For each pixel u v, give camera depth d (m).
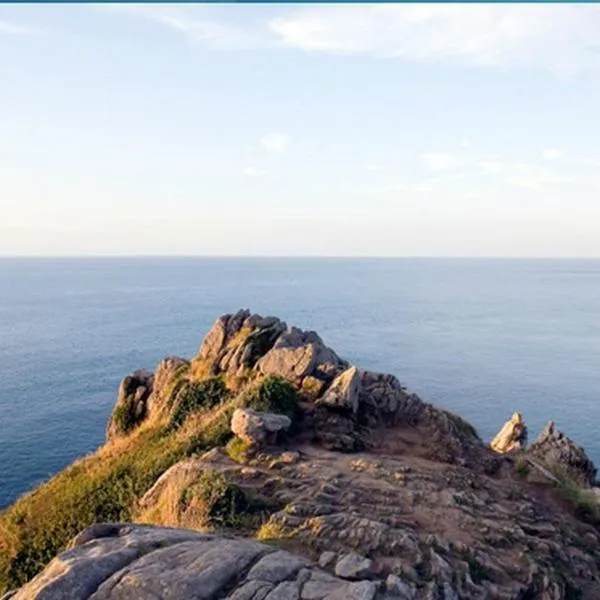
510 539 18.09
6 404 96.12
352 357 131.75
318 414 26.48
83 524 25.52
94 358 131.88
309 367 29.86
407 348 144.62
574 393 105.00
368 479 20.80
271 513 18.14
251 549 12.27
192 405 32.31
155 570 11.27
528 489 24.09
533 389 107.56
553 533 19.67
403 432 26.97
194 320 191.38
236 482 20.22
